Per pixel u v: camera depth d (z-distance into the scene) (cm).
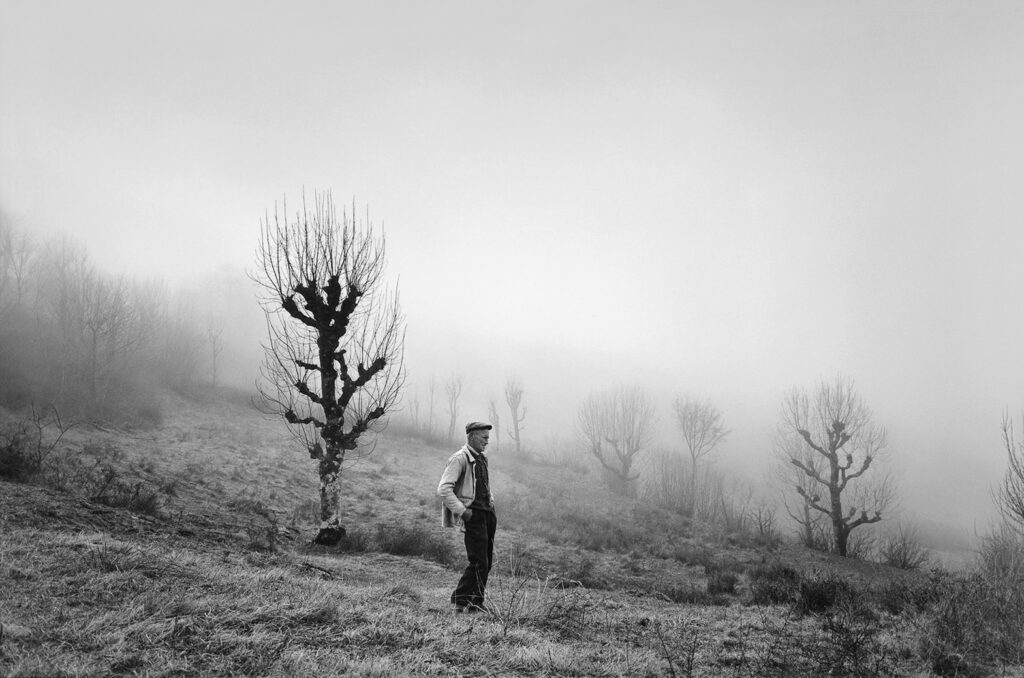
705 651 598
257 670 382
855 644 576
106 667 354
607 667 481
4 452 1084
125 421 2233
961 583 877
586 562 1380
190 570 616
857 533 3027
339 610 537
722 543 2336
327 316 1305
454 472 643
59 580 510
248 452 2258
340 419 1279
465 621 566
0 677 323
